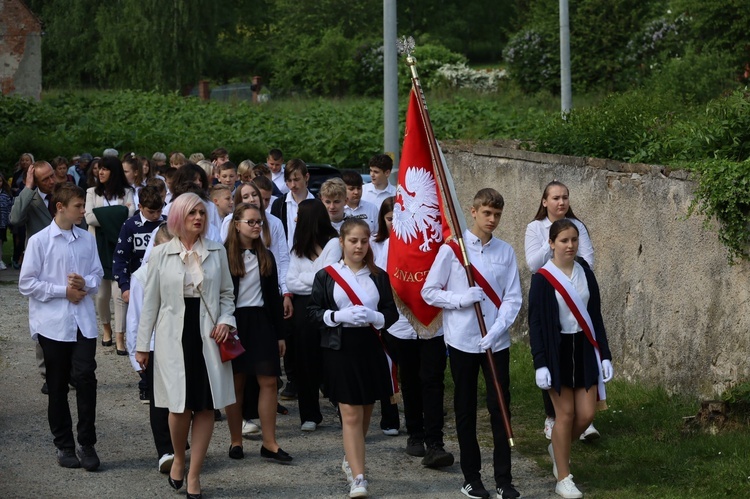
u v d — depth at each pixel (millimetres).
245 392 7535
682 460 6719
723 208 7359
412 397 7320
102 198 10508
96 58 51406
